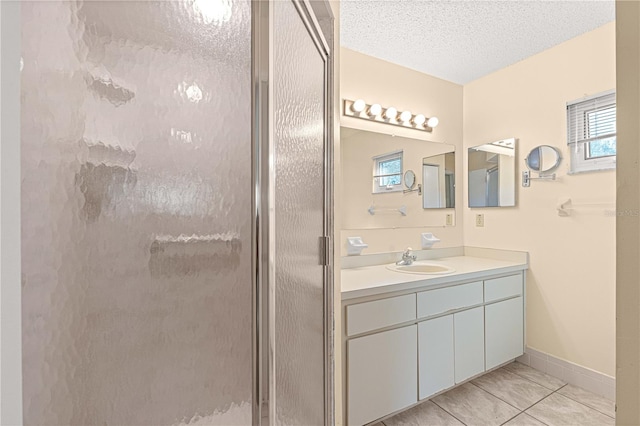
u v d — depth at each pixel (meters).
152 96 0.40
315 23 1.07
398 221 2.48
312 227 1.06
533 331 2.39
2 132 0.27
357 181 2.31
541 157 2.32
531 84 2.41
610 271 2.00
